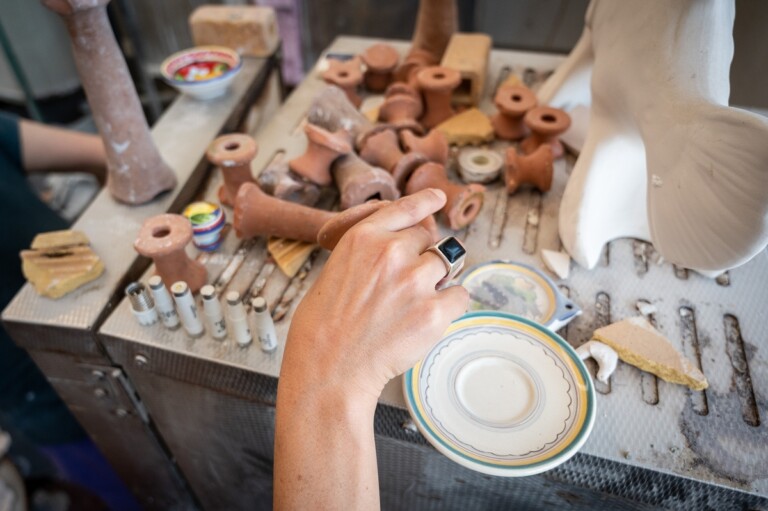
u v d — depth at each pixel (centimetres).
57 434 131
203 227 90
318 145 94
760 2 140
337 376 54
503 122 116
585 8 174
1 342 118
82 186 206
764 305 83
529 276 87
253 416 84
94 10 81
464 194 91
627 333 77
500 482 74
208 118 123
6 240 121
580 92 114
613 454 66
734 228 59
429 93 116
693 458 66
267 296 86
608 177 87
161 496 119
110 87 89
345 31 206
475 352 74
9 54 195
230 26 136
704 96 66
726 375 74
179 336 81
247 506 111
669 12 70
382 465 83
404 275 56
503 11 182
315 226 88
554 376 71
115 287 87
